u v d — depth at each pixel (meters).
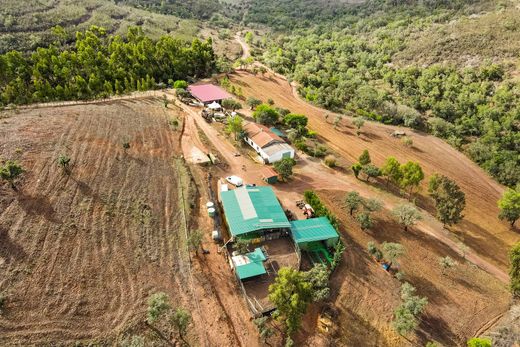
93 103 83.62
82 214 45.62
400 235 57.41
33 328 32.41
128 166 58.06
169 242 46.09
